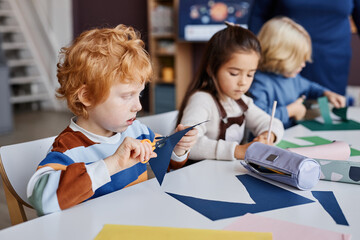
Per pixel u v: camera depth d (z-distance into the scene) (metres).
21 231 0.65
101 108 0.85
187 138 1.03
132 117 0.87
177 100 4.69
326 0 1.89
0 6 5.57
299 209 0.74
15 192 0.95
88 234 0.65
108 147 0.96
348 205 0.76
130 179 1.00
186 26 4.42
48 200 0.73
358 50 3.57
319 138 1.30
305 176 0.83
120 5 5.23
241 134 1.34
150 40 4.79
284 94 1.77
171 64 4.93
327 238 0.63
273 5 2.01
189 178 0.91
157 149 0.84
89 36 0.86
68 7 5.36
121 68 0.81
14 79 5.34
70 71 0.84
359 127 1.48
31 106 5.74
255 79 1.75
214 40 1.22
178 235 0.64
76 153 0.91
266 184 0.88
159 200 0.78
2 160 0.93
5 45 5.36
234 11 4.15
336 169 0.88
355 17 2.03
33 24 5.67
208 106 1.25
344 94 2.05
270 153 0.92
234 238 0.63
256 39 1.20
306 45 1.75
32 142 1.00
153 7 4.69
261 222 0.69
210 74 1.25
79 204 0.76
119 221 0.69
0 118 4.07
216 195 0.81
